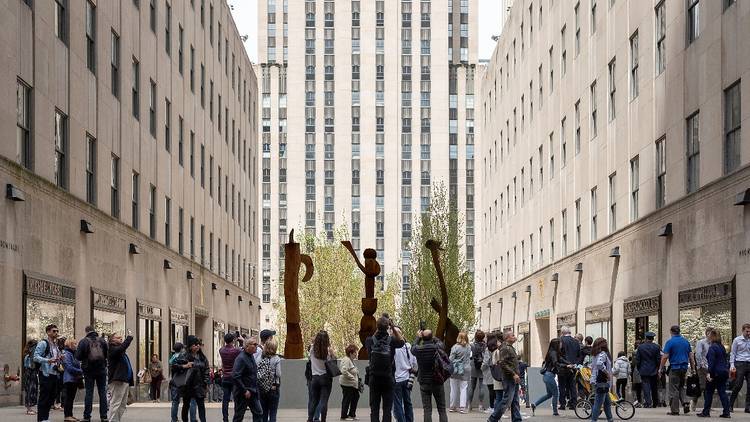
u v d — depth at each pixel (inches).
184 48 1943.9
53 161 1125.1
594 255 1605.6
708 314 1064.8
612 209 1528.1
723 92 1049.5
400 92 5118.1
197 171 2074.3
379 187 5059.1
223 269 2426.2
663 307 1239.5
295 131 5088.6
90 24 1291.8
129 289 1450.5
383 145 5083.7
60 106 1146.7
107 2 1362.0
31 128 1053.2
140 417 907.4
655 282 1273.4
